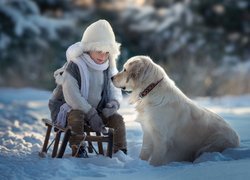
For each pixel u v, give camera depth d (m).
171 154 9.02
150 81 8.89
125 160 8.77
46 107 24.14
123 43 46.22
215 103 25.56
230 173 6.80
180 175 6.99
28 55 43.91
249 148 8.80
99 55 9.19
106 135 9.00
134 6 47.72
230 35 45.78
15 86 42.03
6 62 43.41
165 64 38.16
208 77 34.44
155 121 8.80
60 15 48.16
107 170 7.81
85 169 7.89
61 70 9.34
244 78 34.12
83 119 8.89
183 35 45.59
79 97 8.94
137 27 46.81
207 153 8.63
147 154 9.23
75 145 8.74
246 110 20.08
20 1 45.53
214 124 9.13
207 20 46.38
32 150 10.01
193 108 9.13
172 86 9.05
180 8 46.53
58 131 8.96
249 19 46.00
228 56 44.34
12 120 17.47
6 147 10.38
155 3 48.62
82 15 47.94
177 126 8.89
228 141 8.97
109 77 9.50
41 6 48.12
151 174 7.31
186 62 36.59
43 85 42.34
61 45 45.22
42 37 45.09
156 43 46.19
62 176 7.50
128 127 13.76
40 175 7.58
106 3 48.78
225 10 45.88
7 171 7.82
